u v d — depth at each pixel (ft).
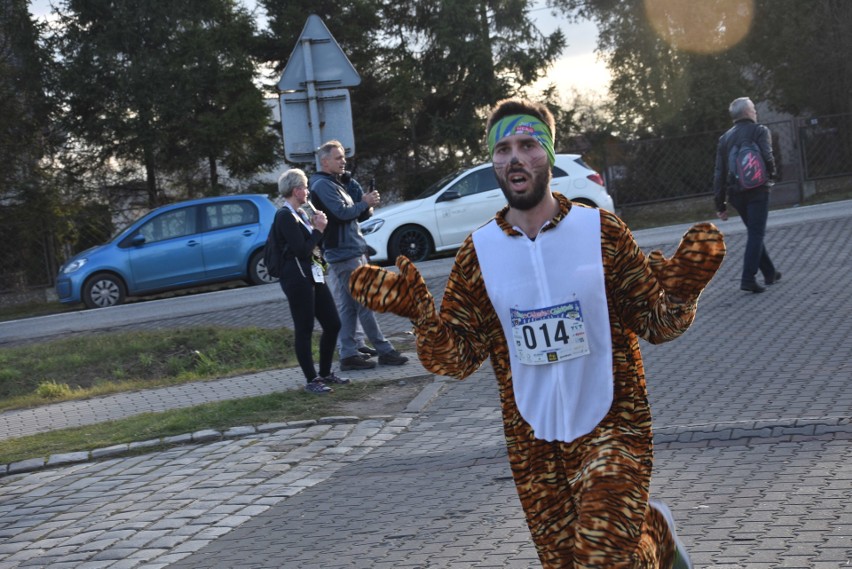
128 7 93.20
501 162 10.78
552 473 10.82
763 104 114.32
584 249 10.59
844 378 26.07
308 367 31.78
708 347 31.94
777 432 21.58
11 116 90.74
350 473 23.43
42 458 27.09
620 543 9.77
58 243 89.45
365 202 34.60
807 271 43.70
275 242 31.73
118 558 19.06
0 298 86.43
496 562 16.43
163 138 92.79
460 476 21.94
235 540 19.43
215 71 94.17
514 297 10.70
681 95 105.81
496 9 103.91
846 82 101.45
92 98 92.84
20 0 92.02
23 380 42.50
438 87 104.78
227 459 25.39
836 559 14.87
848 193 90.33
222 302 54.90
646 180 93.97
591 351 10.61
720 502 17.95
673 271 10.01
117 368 42.91
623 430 10.58
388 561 17.10
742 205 39.99
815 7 103.09
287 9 98.53
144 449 27.22
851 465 18.95
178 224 68.13
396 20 104.94
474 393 30.14
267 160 97.60
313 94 36.50
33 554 19.83
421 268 56.90
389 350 35.47
